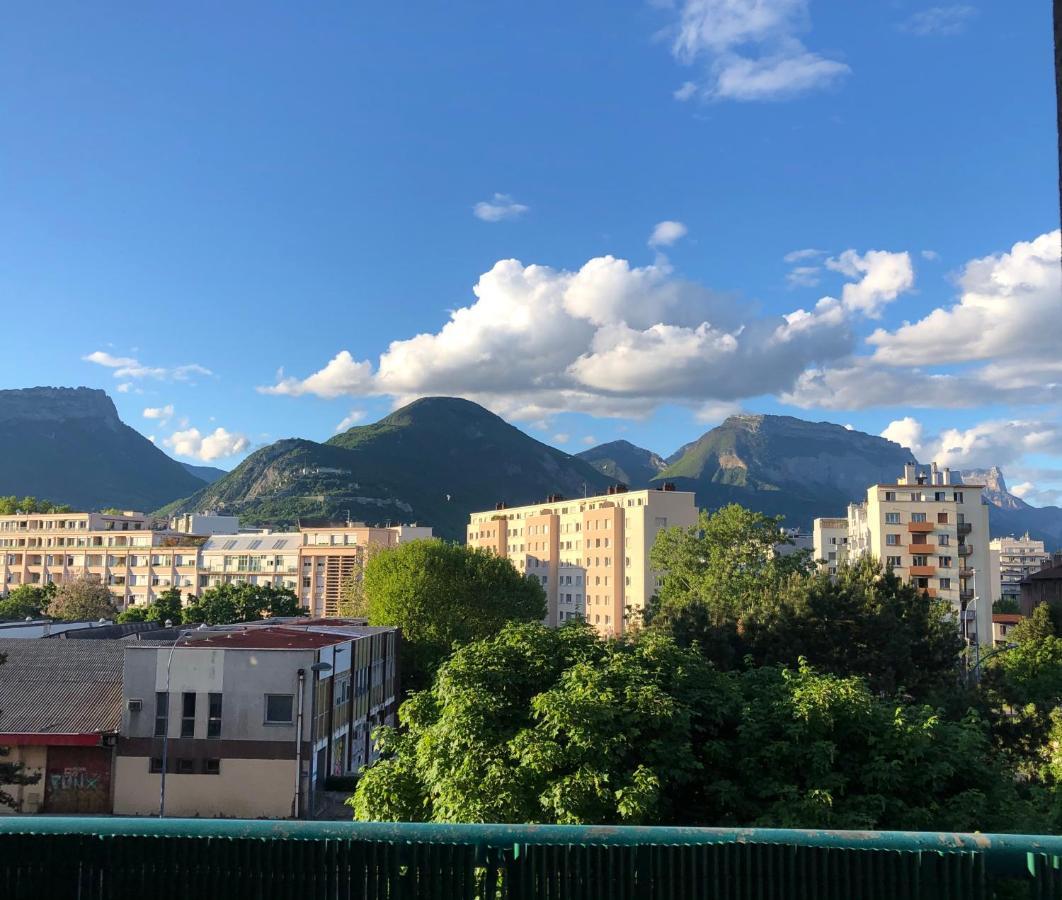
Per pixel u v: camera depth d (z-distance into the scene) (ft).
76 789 125.59
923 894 12.56
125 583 423.23
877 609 126.72
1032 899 12.34
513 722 57.93
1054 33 16.10
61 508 497.46
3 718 131.13
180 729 126.82
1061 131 15.67
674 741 55.16
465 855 13.03
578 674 57.41
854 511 359.05
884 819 51.93
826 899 12.72
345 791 135.85
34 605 328.70
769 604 130.93
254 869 13.05
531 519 475.72
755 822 51.42
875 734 55.57
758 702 60.59
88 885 13.02
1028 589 287.48
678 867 12.89
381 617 217.97
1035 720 106.01
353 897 12.94
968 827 50.75
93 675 150.71
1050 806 56.18
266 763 125.80
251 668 127.85
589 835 13.01
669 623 135.64
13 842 13.06
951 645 132.26
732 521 204.44
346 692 148.25
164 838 13.10
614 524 404.57
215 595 287.28
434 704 65.16
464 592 223.10
